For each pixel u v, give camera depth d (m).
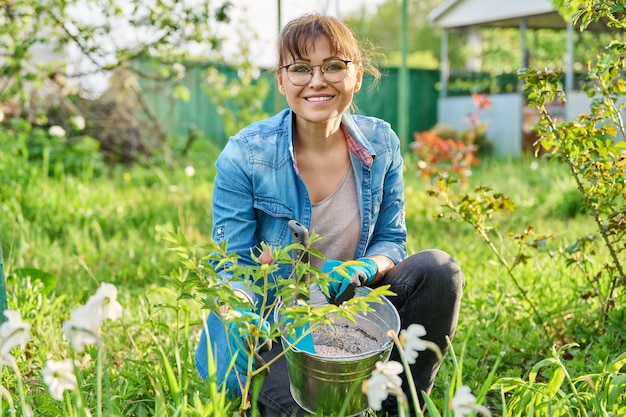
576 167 2.82
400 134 13.77
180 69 7.32
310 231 2.37
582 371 2.53
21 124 8.35
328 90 2.16
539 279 3.58
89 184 7.89
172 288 3.94
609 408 1.97
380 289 1.71
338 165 2.37
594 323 3.12
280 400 2.21
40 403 2.39
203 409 1.86
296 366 1.88
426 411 2.37
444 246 4.77
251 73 9.57
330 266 2.14
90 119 9.61
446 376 2.56
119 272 4.33
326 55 2.13
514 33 23.17
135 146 9.79
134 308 3.65
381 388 1.48
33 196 6.26
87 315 1.53
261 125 2.39
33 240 4.97
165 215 6.22
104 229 5.80
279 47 2.20
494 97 14.59
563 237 4.87
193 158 10.04
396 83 16.14
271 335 1.80
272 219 2.35
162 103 12.28
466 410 1.43
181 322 3.27
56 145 8.97
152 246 5.07
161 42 5.89
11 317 1.53
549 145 2.81
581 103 12.75
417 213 6.51
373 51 2.49
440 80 16.58
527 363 2.86
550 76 2.72
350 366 1.81
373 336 2.12
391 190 2.49
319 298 2.20
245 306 1.78
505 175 9.75
